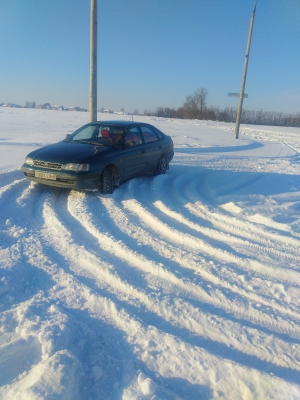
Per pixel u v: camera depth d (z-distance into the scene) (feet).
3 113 133.59
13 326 8.61
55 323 8.56
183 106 236.22
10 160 28.14
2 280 10.37
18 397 6.27
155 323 9.05
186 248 13.80
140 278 11.26
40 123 82.07
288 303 10.28
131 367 7.54
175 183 24.26
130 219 16.75
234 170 31.60
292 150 57.00
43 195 19.70
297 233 15.47
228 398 6.88
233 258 12.99
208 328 8.93
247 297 10.48
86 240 14.10
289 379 7.33
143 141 24.85
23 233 14.20
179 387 7.13
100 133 23.17
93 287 10.57
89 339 8.36
